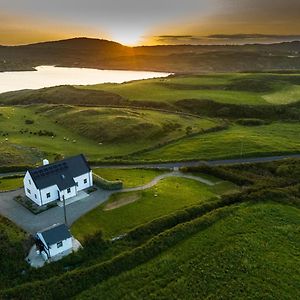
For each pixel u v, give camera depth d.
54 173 73.38
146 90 194.75
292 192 80.31
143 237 63.06
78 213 68.81
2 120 149.75
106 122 134.12
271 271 55.66
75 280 52.94
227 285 52.91
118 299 50.78
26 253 57.28
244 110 154.88
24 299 49.88
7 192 77.50
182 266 56.62
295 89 180.75
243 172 91.75
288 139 117.94
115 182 79.12
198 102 165.75
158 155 106.25
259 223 67.88
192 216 69.75
